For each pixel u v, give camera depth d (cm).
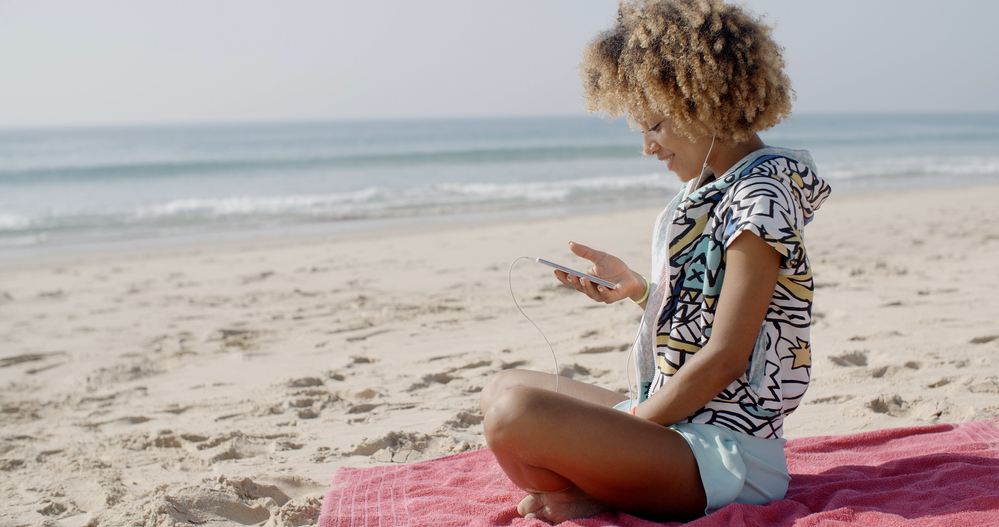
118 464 293
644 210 1459
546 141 4806
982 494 187
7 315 635
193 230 1284
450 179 2292
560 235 1035
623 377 367
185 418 348
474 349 440
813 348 395
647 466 165
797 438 259
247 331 529
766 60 163
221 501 239
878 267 650
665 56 166
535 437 165
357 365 425
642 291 207
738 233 157
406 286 677
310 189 2027
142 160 3152
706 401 165
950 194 1648
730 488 168
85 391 407
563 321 502
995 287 543
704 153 177
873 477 216
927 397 306
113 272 868
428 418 326
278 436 314
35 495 263
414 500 216
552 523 185
